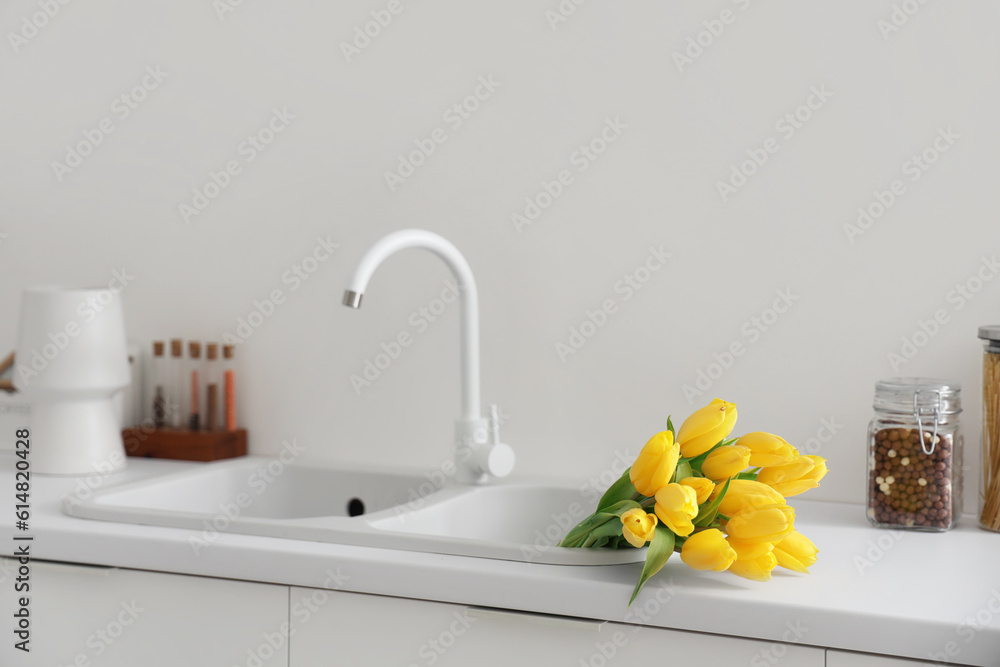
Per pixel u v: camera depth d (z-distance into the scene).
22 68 1.97
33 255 1.99
